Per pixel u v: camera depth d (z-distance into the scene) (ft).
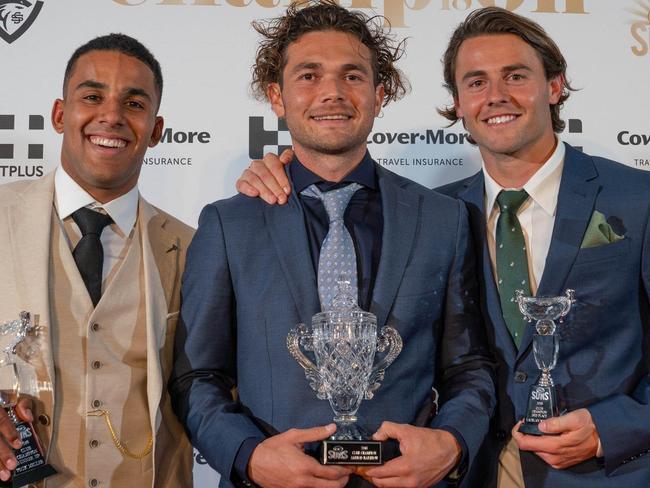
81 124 7.66
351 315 6.67
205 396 6.97
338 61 7.43
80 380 7.37
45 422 7.16
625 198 7.68
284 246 7.23
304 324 6.91
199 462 9.32
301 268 7.13
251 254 7.29
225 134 9.66
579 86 9.86
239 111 9.68
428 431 6.53
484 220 8.04
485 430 6.88
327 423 6.75
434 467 6.43
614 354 7.36
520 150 7.93
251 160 9.65
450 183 9.41
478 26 8.11
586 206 7.68
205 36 9.71
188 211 9.59
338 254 7.21
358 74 7.49
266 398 6.93
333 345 6.66
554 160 8.02
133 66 7.89
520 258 7.73
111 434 7.34
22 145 9.50
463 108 8.16
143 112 7.91
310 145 7.41
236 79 9.71
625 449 6.88
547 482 7.17
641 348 7.50
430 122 9.80
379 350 6.86
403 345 7.01
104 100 7.75
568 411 7.24
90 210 7.88
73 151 7.71
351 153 7.52
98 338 7.45
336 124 7.29
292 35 7.72
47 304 7.27
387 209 7.44
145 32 9.68
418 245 7.32
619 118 9.85
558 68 8.11
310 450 6.76
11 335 7.23
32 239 7.50
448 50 8.64
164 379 7.65
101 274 7.71
